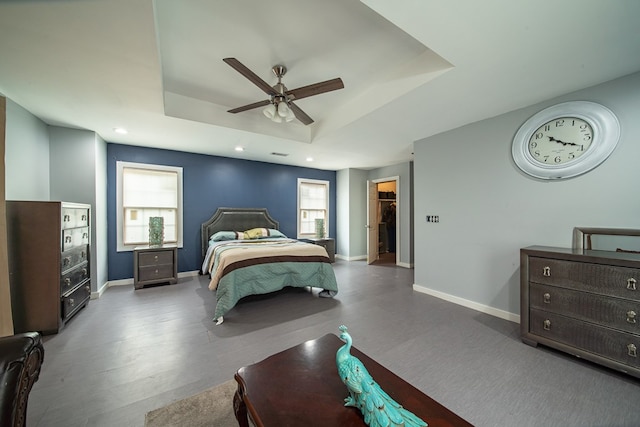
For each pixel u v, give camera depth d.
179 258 4.43
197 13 1.63
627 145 1.95
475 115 2.73
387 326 2.46
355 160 5.23
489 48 1.64
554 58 1.74
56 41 1.55
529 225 2.50
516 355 1.94
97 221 3.35
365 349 2.02
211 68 2.31
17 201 2.25
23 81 2.04
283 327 2.44
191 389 1.56
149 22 1.40
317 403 0.94
